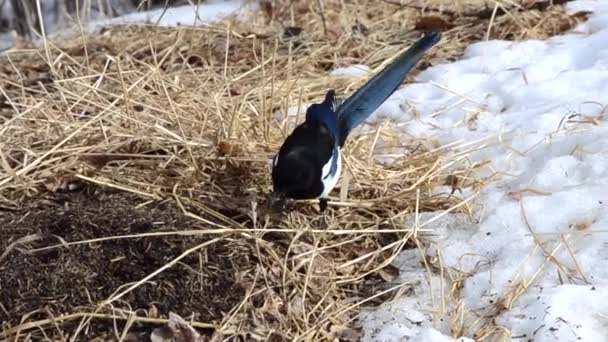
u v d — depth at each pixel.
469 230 4.34
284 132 4.93
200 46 6.68
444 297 3.93
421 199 4.57
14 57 7.00
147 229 4.11
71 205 4.36
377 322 3.85
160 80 5.33
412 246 4.30
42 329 3.71
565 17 6.66
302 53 6.60
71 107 5.09
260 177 4.62
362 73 6.16
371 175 4.74
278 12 7.60
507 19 6.86
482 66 6.07
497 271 4.01
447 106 5.54
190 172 4.62
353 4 7.59
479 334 3.68
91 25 8.09
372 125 5.41
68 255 3.96
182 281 3.90
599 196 4.39
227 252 4.06
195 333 3.68
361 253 4.27
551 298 3.74
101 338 3.70
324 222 4.43
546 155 4.84
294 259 4.09
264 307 3.84
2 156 4.56
